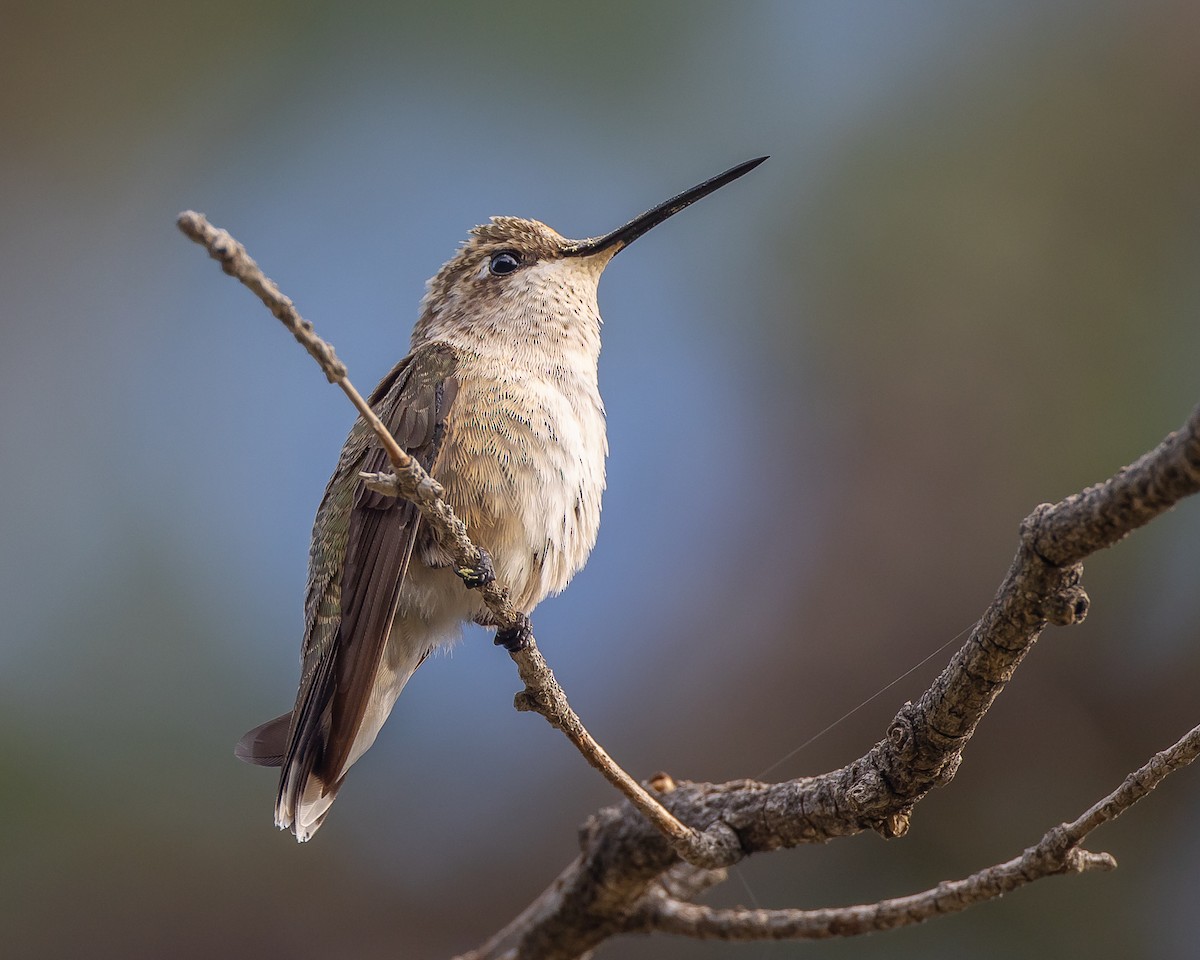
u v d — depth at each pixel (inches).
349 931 418.6
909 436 457.7
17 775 415.5
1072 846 217.0
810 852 390.6
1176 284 458.3
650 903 275.3
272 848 425.4
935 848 390.0
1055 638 408.2
